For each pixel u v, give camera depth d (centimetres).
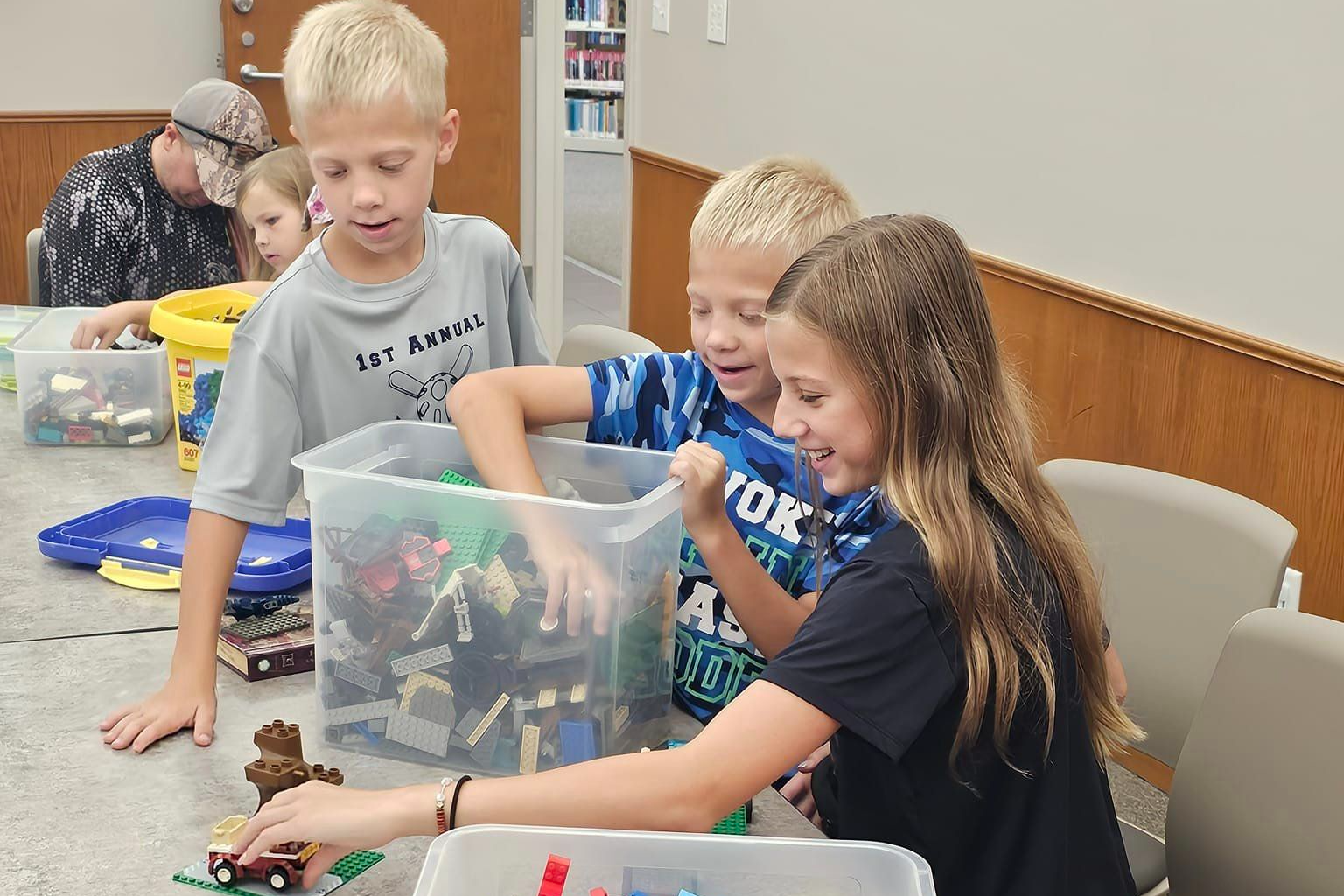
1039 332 277
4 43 421
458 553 107
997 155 281
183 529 165
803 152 349
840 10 326
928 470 99
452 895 85
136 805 108
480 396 128
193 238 286
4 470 184
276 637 134
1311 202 214
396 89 133
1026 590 99
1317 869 123
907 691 94
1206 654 164
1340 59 205
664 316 438
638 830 91
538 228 485
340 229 151
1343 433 214
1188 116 234
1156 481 171
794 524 129
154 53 441
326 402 152
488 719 110
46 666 130
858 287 98
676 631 131
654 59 425
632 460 125
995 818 102
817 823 125
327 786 96
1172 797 138
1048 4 261
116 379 194
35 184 437
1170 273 244
